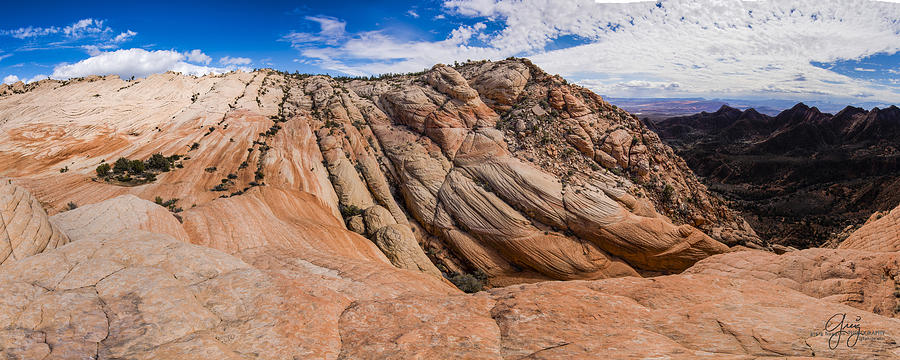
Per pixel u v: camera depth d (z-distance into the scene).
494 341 6.86
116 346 6.27
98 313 7.17
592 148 58.53
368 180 55.16
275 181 47.38
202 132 56.56
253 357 6.44
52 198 33.75
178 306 7.66
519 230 46.09
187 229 21.27
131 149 49.88
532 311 7.88
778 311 6.97
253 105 70.50
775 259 14.73
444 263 46.97
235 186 43.62
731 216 58.31
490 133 59.22
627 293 8.95
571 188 48.75
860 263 13.05
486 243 47.31
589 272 44.28
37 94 65.06
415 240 45.34
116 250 10.23
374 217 47.75
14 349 5.87
